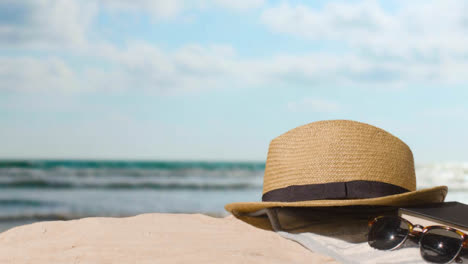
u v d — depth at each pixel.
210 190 22.77
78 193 20.33
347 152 2.79
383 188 2.72
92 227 2.80
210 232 2.78
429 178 35.66
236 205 3.10
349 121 2.92
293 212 3.11
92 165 33.97
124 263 2.08
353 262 2.20
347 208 2.95
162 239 2.54
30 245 2.43
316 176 2.80
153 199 18.73
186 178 28.66
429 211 2.31
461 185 29.72
